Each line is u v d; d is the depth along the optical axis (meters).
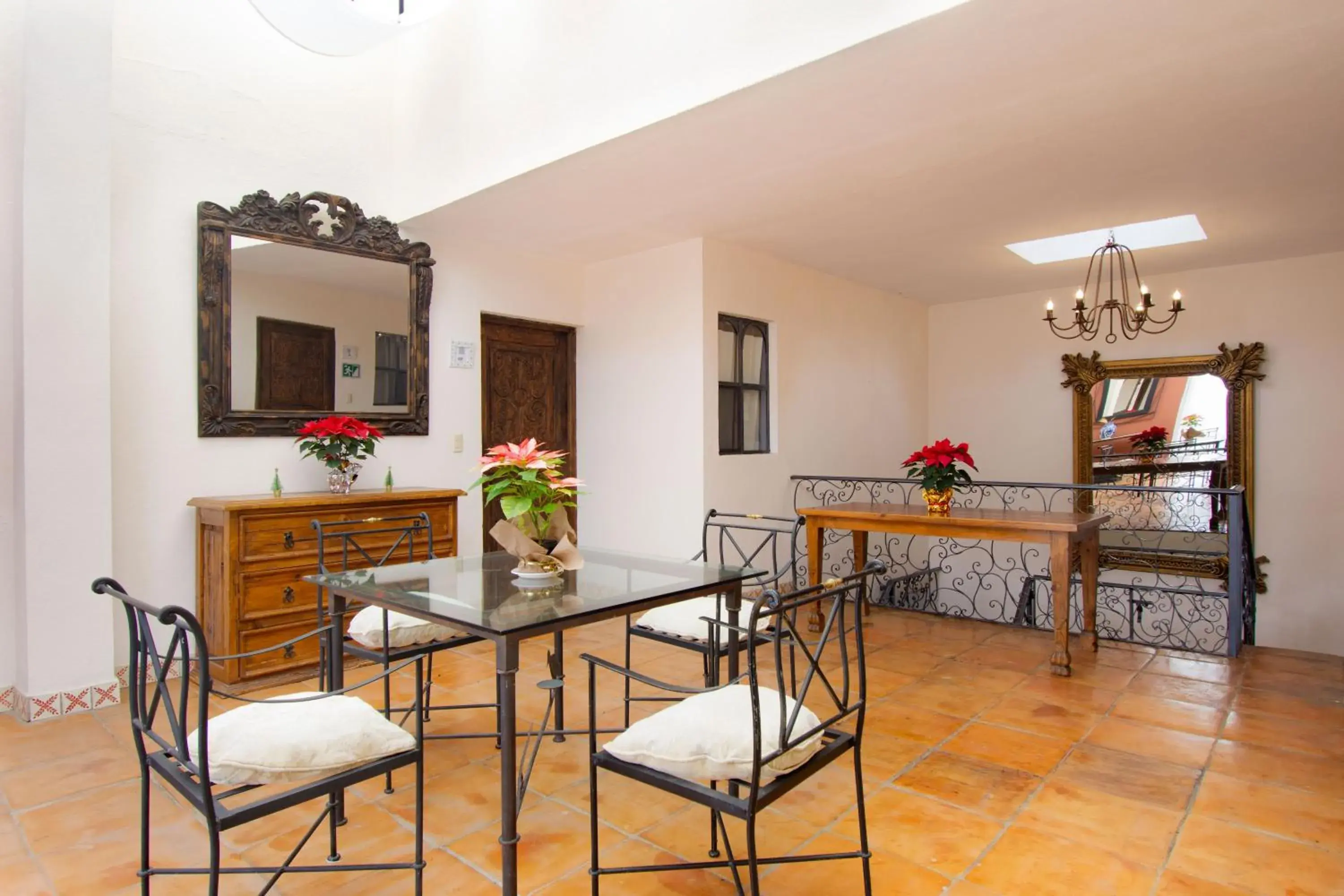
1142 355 6.13
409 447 4.41
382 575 2.41
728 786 2.16
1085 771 2.57
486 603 2.00
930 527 4.10
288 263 3.89
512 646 1.73
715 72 2.87
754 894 1.53
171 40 3.55
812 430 5.68
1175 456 5.99
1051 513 4.19
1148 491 4.16
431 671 2.99
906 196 3.98
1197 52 2.53
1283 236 4.88
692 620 2.77
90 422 3.13
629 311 5.17
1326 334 5.41
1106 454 6.31
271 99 3.88
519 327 5.19
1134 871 1.98
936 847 2.10
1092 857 2.04
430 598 2.06
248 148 3.80
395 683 3.47
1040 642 4.23
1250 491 5.66
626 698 2.90
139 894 1.88
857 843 2.12
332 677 2.29
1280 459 5.59
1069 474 6.51
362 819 2.25
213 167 3.68
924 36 2.44
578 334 5.49
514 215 4.23
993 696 3.34
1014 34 2.42
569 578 2.35
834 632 4.45
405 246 4.34
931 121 3.07
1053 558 3.64
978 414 6.98
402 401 4.36
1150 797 2.38
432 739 2.60
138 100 3.45
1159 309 6.04
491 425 5.00
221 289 3.64
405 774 2.58
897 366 6.74
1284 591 5.57
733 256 4.99
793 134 3.18
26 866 2.00
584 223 4.40
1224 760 2.66
